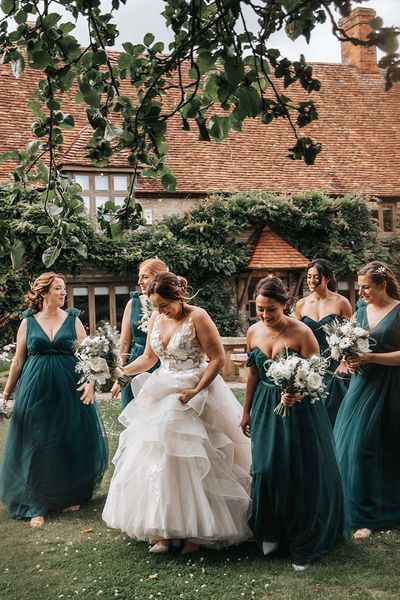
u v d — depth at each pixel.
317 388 3.67
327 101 20.67
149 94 2.53
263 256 16.45
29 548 4.24
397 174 19.05
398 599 3.33
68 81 2.65
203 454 3.86
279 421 3.90
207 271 16.27
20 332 5.18
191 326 4.12
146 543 4.22
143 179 16.20
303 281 17.25
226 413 4.26
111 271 15.34
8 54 2.51
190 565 3.85
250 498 4.05
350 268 16.88
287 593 3.44
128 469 4.05
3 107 16.47
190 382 4.13
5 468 4.95
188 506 3.83
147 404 4.14
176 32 2.51
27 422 4.92
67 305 15.25
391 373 4.48
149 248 15.32
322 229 17.23
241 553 4.00
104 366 4.36
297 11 2.08
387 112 20.95
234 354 12.16
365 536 4.21
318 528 3.83
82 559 4.00
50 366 5.03
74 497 5.00
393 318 4.53
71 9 2.53
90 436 5.13
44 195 2.91
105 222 2.92
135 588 3.57
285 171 18.14
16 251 2.75
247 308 17.12
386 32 1.84
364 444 4.41
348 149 19.38
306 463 3.85
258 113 2.26
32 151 2.81
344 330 4.41
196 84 2.45
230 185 17.19
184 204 16.69
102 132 2.54
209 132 2.53
